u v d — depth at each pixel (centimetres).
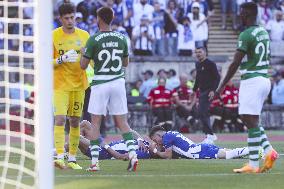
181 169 3108
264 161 2967
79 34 3186
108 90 2933
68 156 3216
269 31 7375
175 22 7131
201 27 7150
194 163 3369
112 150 3550
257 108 2917
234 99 6275
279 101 6862
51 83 2236
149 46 7062
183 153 3584
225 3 7594
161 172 2991
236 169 3019
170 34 7119
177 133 3609
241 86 2933
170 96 6188
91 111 2964
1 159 3378
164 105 6166
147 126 6316
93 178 2778
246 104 2917
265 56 2917
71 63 3145
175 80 6762
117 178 2773
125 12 7062
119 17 7038
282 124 6712
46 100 2225
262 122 6681
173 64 6981
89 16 6900
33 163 3162
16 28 4759
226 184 2597
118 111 2973
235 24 7588
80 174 2922
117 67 2944
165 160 3528
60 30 3172
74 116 3184
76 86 3162
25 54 2727
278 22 7394
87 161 3500
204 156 3566
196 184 2595
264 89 2912
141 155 3591
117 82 2944
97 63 2931
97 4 6956
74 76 3164
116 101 2964
